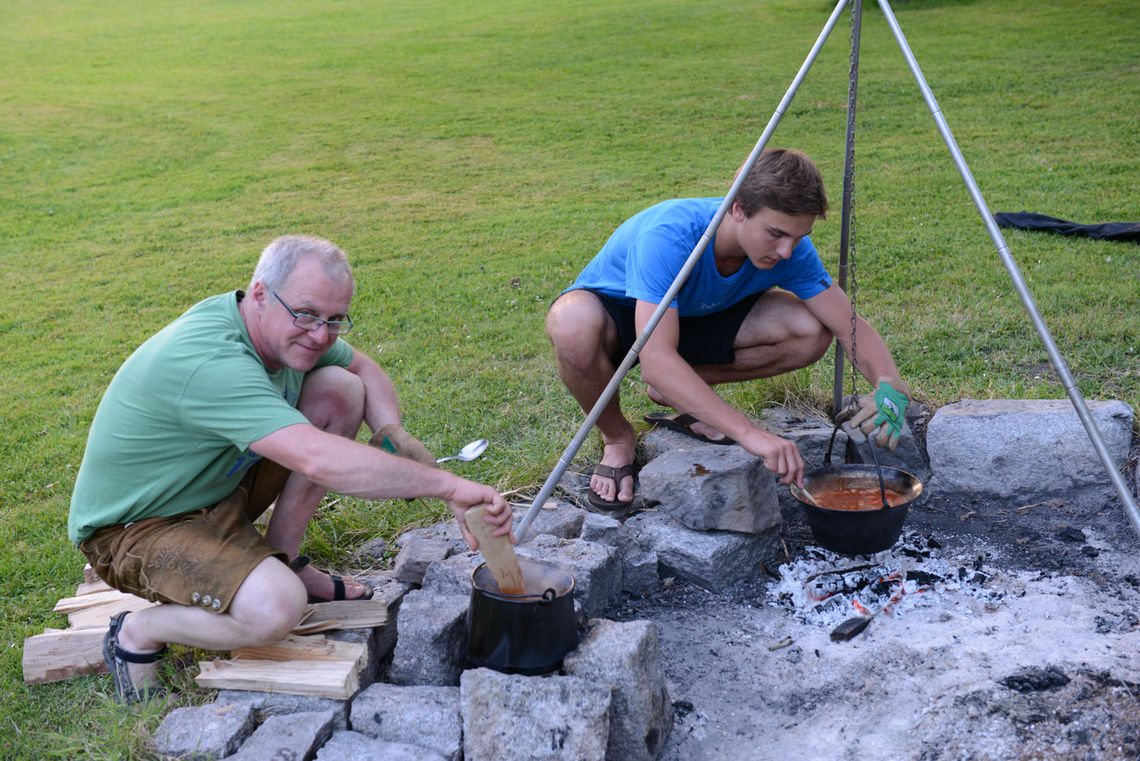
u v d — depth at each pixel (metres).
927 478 3.79
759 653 2.90
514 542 2.62
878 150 10.38
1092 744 2.19
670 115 13.27
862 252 6.80
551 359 5.51
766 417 4.07
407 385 5.27
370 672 2.73
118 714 2.57
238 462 2.67
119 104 15.88
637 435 4.01
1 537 3.87
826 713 2.57
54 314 7.31
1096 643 2.65
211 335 2.52
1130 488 3.53
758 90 14.20
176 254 8.77
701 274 3.24
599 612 3.04
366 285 7.39
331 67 18.28
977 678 2.51
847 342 3.47
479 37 20.39
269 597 2.49
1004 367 4.59
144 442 2.54
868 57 15.66
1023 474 3.63
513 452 4.20
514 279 7.25
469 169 11.36
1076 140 9.88
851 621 2.95
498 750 2.23
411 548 3.16
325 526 3.60
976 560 3.30
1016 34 16.06
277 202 10.45
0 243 9.46
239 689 2.57
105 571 2.70
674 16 20.97
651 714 2.42
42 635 2.92
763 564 3.42
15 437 5.01
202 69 18.72
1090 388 4.25
